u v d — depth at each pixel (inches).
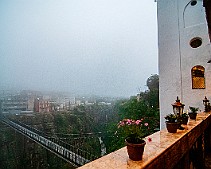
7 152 869.8
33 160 810.8
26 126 966.4
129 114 426.0
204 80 291.3
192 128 116.5
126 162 52.9
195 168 124.6
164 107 328.5
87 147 673.6
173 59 328.5
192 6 317.1
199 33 302.5
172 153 76.0
